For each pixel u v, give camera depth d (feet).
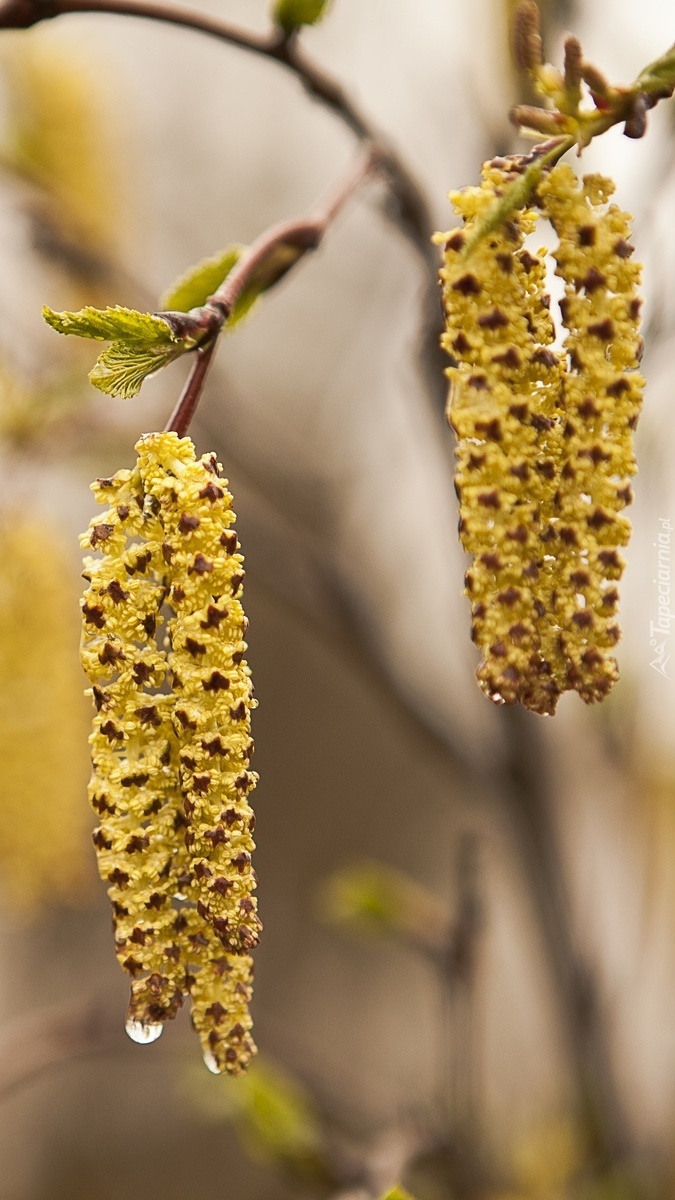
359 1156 1.54
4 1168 3.35
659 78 1.05
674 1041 1.96
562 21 1.34
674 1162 1.77
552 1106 2.04
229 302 1.08
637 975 1.92
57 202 1.87
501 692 1.06
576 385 1.06
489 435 1.05
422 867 3.49
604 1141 1.73
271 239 1.15
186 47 2.77
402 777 3.53
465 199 1.05
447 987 1.65
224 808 1.06
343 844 3.52
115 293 1.90
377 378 2.57
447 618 2.50
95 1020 1.72
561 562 1.06
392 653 1.85
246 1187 3.43
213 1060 1.07
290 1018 3.42
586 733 1.93
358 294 2.63
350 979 3.45
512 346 1.05
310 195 2.97
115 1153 3.43
